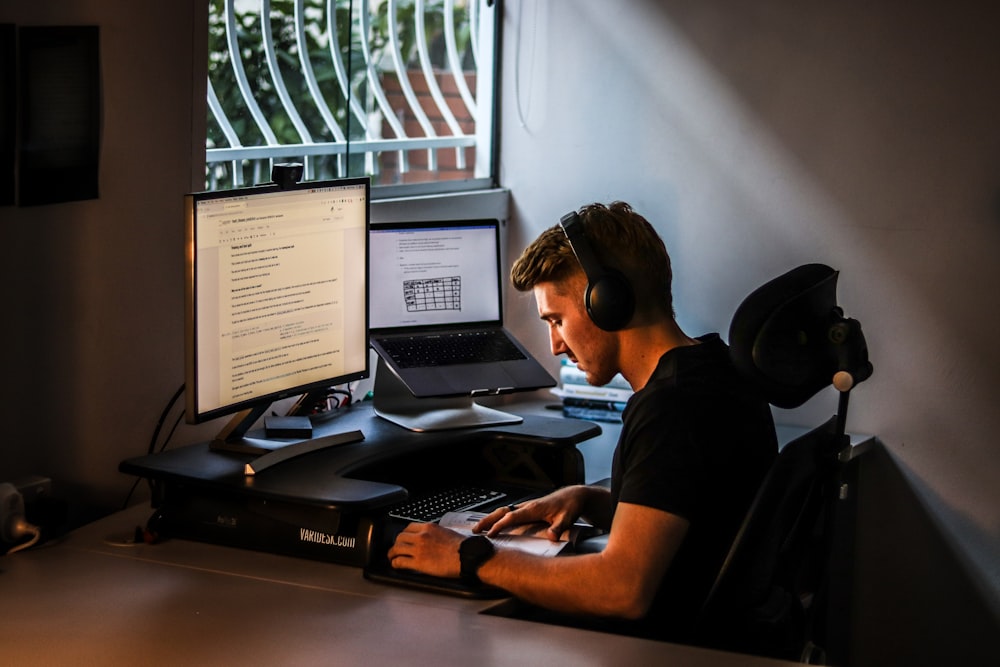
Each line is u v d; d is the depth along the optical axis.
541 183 3.26
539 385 2.54
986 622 2.85
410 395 2.49
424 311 2.62
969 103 2.74
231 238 1.94
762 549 1.57
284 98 2.68
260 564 1.83
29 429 2.00
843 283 2.90
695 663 1.45
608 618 1.64
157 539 1.92
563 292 1.84
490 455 2.41
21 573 1.74
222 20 2.48
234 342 1.98
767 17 2.91
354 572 1.80
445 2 3.27
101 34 2.04
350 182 2.17
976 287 2.77
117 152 2.09
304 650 1.47
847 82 2.85
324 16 2.76
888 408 2.88
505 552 1.72
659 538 1.57
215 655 1.44
